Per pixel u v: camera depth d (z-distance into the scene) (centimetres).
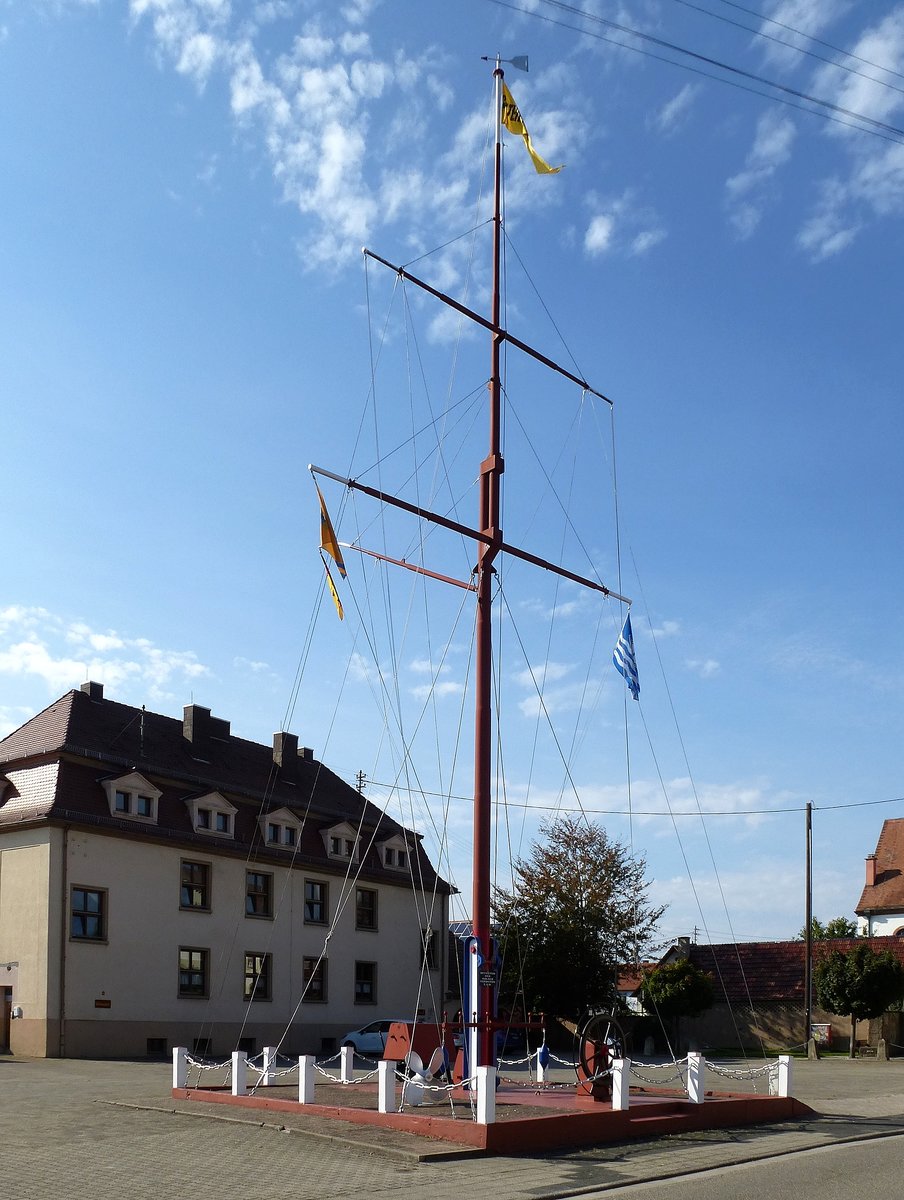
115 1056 3481
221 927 4041
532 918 4625
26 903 3450
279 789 4722
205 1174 1224
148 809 3872
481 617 2089
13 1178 1192
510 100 2405
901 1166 1348
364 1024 4691
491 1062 1878
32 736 3856
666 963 5081
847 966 4359
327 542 2138
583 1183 1216
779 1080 1945
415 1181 1209
